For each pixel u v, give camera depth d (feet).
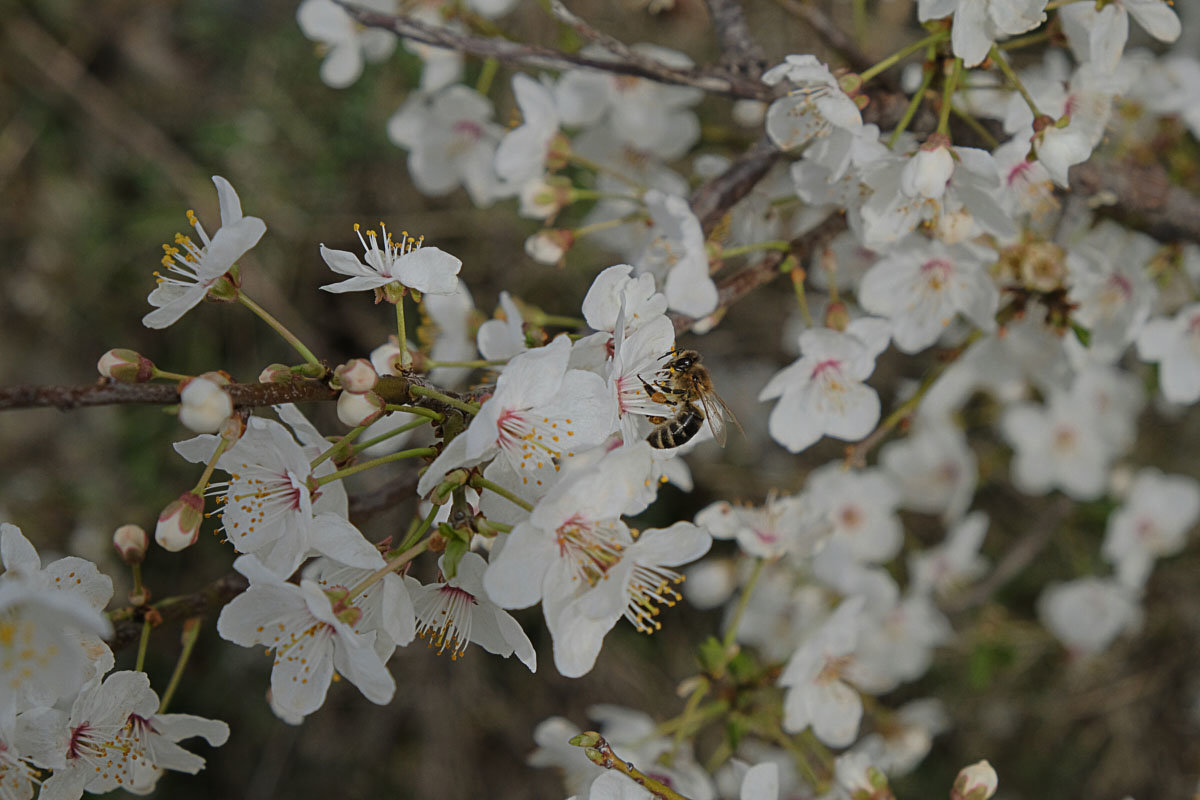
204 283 7.56
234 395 6.84
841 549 15.40
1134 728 22.03
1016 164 10.50
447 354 11.66
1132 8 9.79
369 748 22.33
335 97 22.88
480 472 7.50
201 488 7.12
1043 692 22.16
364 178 22.89
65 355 23.91
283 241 22.79
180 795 21.91
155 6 24.23
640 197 11.81
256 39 23.57
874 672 16.56
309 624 7.18
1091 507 20.35
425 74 14.87
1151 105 13.38
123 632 8.93
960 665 22.36
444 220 22.50
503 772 22.59
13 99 23.50
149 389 6.49
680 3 13.69
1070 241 13.21
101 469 22.86
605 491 7.08
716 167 12.67
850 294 17.87
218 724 8.60
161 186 23.04
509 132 12.26
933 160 9.11
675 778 11.15
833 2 19.17
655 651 22.74
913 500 18.90
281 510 7.57
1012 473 22.08
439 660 22.35
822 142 9.90
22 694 6.90
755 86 9.87
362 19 9.13
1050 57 14.70
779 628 16.46
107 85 23.95
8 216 23.66
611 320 8.04
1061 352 13.66
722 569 16.25
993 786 9.57
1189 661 21.85
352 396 6.99
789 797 14.38
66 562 7.73
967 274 11.29
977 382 17.75
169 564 22.18
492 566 6.82
